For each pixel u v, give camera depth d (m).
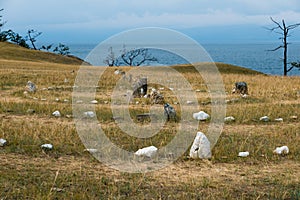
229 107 14.19
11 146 8.45
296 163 8.18
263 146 9.25
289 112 13.27
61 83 22.09
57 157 8.03
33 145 8.55
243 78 27.92
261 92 19.52
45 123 11.05
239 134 10.41
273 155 8.60
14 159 7.70
